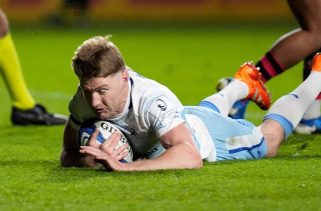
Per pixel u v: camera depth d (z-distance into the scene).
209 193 10.72
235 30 53.41
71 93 27.94
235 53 40.34
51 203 10.34
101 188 11.02
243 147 13.32
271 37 47.84
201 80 30.33
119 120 12.12
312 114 16.81
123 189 10.93
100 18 58.88
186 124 12.45
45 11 58.84
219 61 37.12
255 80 15.23
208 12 58.19
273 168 12.45
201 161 12.18
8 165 13.29
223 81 16.33
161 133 11.99
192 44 46.16
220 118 13.23
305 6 16.23
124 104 11.96
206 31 53.75
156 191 10.80
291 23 54.50
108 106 11.86
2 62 19.30
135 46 46.16
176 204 10.16
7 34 19.36
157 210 9.90
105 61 11.59
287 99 14.10
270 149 13.67
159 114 11.91
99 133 12.10
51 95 27.41
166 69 34.62
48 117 19.52
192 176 11.61
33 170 12.64
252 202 10.26
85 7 54.50
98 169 12.44
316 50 16.44
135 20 58.88
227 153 13.17
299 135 16.67
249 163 12.85
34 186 11.32
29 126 19.36
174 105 12.12
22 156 14.57
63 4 58.38
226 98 14.63
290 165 12.75
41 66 37.66
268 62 16.70
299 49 16.44
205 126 13.03
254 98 15.34
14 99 19.47
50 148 15.65
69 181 11.55
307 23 16.34
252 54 39.47
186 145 12.01
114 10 58.84
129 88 12.00
